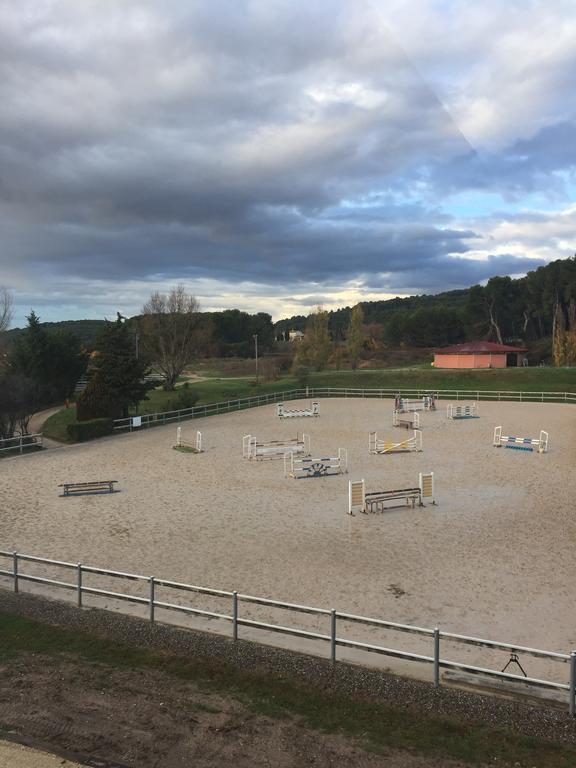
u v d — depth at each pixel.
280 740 7.00
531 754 6.74
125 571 13.84
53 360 53.41
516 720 7.48
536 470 24.62
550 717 7.55
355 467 25.66
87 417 38.16
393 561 14.33
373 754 6.73
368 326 130.88
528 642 10.23
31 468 26.53
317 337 73.81
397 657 9.34
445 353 73.94
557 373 59.72
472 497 20.41
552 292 94.44
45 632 10.12
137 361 41.78
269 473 24.75
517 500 19.91
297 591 12.55
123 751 6.77
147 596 12.38
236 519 18.09
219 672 8.72
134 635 10.05
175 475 24.61
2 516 18.67
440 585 12.81
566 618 11.17
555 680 8.98
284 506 19.55
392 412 45.06
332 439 33.12
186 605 11.90
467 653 9.91
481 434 34.34
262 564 14.20
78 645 9.62
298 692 8.15
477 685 8.48
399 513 18.58
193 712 7.61
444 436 33.78
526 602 11.90
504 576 13.29
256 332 120.25
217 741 6.96
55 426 41.22
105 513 18.92
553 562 14.14
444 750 6.81
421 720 7.46
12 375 40.97
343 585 12.86
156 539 16.25
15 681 8.41
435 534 16.42
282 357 91.56
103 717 7.49
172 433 36.59
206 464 26.83
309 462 26.61
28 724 7.33
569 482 22.41
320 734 7.12
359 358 93.81
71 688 8.22
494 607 11.68
